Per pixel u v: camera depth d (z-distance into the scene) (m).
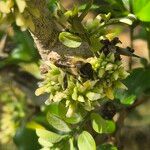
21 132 0.49
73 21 0.31
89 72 0.30
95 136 0.36
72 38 0.30
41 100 0.54
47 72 0.31
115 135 0.41
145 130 0.59
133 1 0.38
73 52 0.31
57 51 0.31
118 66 0.31
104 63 0.31
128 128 0.59
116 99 0.39
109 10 0.39
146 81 0.39
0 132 0.59
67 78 0.31
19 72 0.55
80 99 0.31
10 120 0.59
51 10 0.33
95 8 0.38
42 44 0.30
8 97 0.60
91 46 0.31
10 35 0.52
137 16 0.38
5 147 0.66
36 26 0.29
